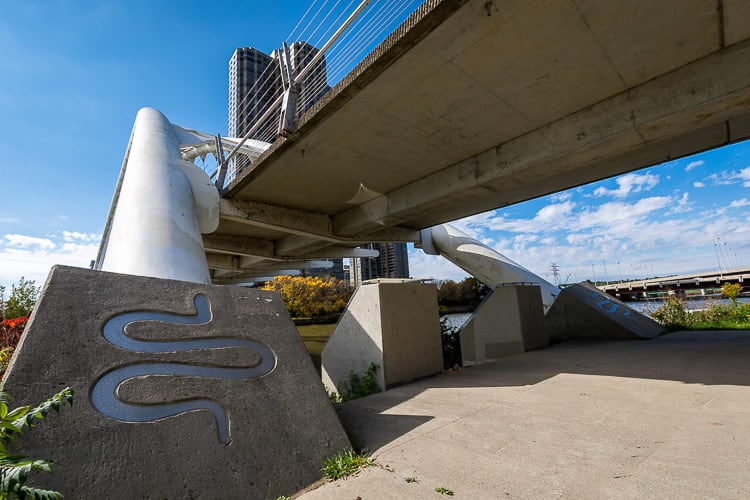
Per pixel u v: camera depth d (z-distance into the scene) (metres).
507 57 6.82
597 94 8.11
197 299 4.17
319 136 9.67
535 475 3.23
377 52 6.82
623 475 3.15
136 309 3.67
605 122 8.29
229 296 4.46
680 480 3.01
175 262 6.54
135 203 7.76
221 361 3.73
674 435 3.95
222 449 3.10
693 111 7.11
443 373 8.02
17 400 2.59
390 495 3.00
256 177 12.19
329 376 8.07
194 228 8.14
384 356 6.93
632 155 11.73
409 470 3.44
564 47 6.57
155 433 2.93
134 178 8.73
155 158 9.81
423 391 6.48
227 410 3.38
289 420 3.65
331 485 3.23
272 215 15.30
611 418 4.59
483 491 3.00
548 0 5.54
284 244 22.03
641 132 8.01
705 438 3.81
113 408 2.92
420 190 12.95
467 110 8.63
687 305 19.02
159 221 7.36
